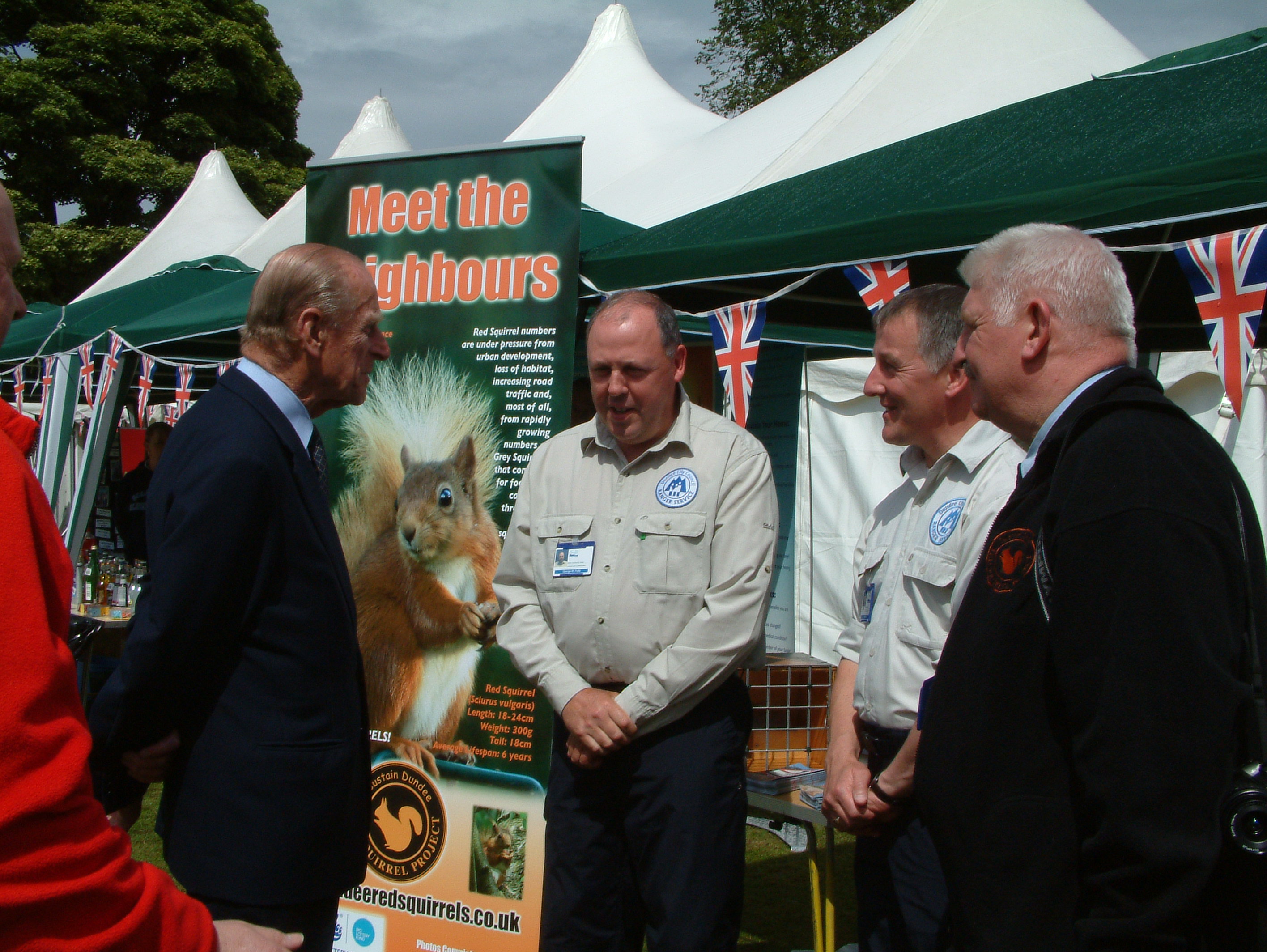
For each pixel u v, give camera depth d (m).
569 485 2.17
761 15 16.72
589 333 2.09
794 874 3.84
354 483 3.04
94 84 17.17
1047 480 1.20
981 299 1.33
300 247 1.76
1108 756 0.99
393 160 3.06
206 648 1.48
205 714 1.53
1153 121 2.18
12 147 16.66
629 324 2.02
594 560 2.06
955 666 1.24
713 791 1.91
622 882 2.02
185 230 9.44
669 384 2.07
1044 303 1.26
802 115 5.71
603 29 8.47
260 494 1.52
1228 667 0.98
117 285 8.93
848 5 16.16
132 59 17.69
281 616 1.55
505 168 2.93
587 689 1.97
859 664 1.96
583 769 2.02
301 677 1.56
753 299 3.44
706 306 3.72
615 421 2.05
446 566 2.91
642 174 6.52
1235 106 2.03
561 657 2.08
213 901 1.49
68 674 0.85
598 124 7.58
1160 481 1.03
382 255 3.07
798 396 2.93
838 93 5.58
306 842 1.53
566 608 2.08
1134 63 5.43
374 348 1.82
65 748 0.81
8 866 0.76
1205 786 0.95
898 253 2.22
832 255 2.33
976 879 1.17
